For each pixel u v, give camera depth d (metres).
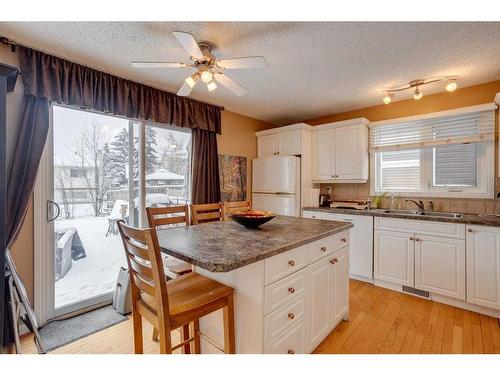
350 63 2.36
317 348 1.83
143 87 2.82
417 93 2.79
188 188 3.49
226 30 1.85
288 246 1.41
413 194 3.27
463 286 2.40
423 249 2.63
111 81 2.55
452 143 2.91
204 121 3.45
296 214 3.72
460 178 2.98
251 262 1.19
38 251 2.16
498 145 2.70
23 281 2.08
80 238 2.53
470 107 2.74
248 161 4.25
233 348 1.41
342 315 2.12
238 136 4.08
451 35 1.89
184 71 2.53
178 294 1.33
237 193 4.02
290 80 2.76
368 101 3.47
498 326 2.13
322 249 1.81
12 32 1.87
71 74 2.29
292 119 4.46
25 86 2.03
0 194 1.17
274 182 3.87
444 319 2.25
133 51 2.16
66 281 2.43
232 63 1.85
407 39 1.95
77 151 2.49
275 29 1.84
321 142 3.85
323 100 3.44
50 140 2.26
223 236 1.65
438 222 2.54
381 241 2.92
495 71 2.51
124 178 2.84
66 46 2.07
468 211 2.90
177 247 1.38
